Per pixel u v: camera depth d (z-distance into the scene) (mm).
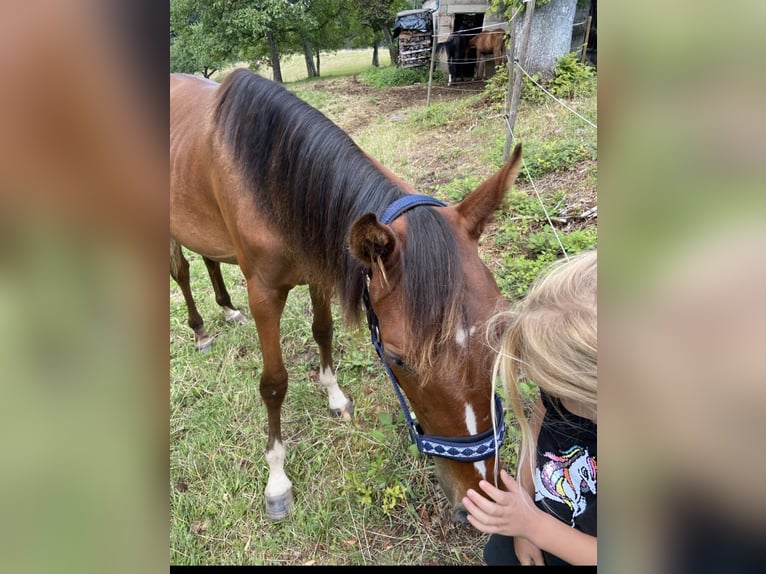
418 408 1346
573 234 2979
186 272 2902
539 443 1341
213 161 1932
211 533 1961
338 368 2717
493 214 1448
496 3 5973
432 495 1975
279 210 1691
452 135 5641
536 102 5742
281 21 14781
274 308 1961
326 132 1622
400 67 12711
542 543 1224
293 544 1902
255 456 2244
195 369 2832
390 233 1267
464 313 1202
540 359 1030
